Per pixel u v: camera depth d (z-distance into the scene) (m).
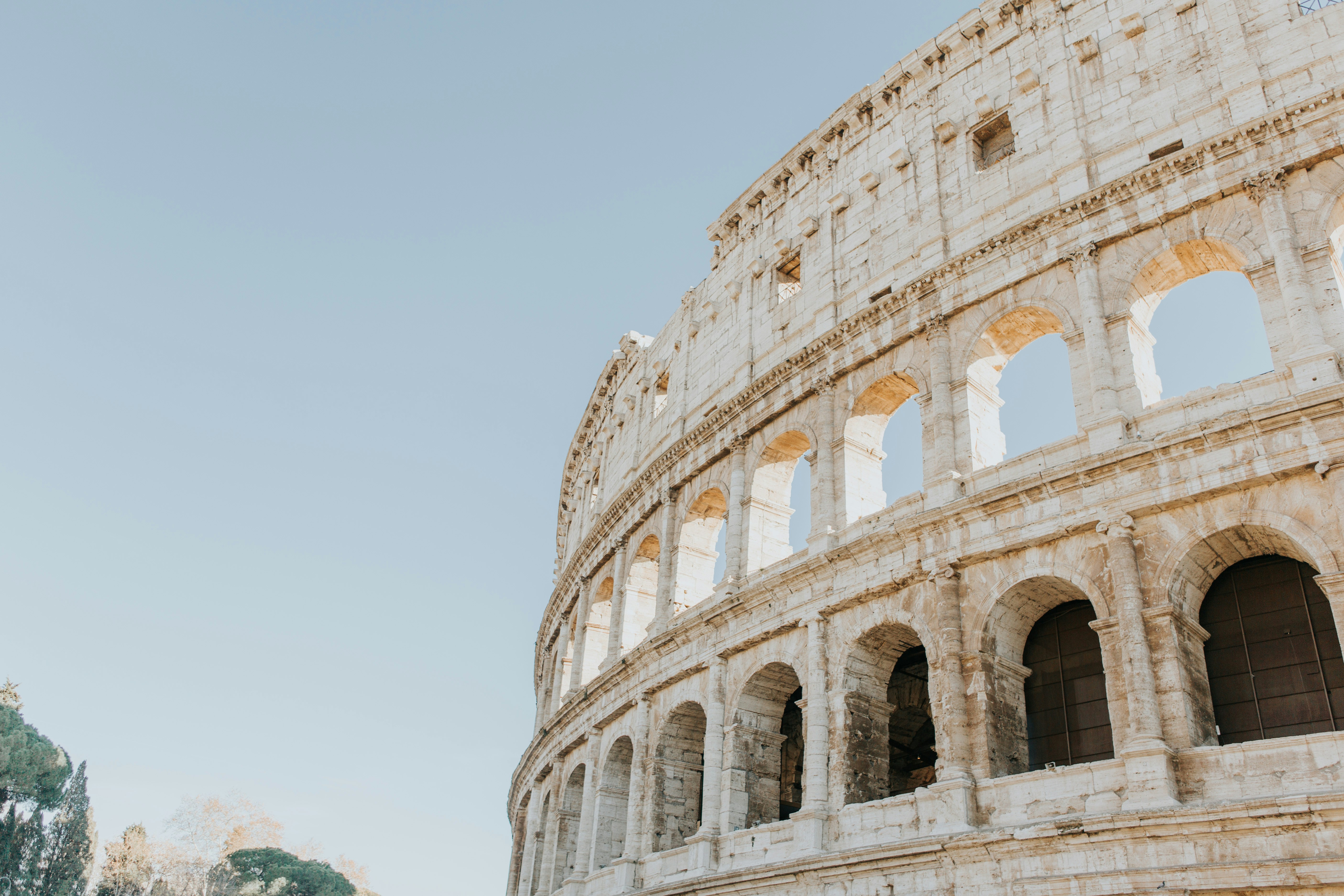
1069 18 45.75
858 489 44.81
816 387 47.72
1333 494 29.59
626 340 74.06
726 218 62.41
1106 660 32.22
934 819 33.53
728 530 49.78
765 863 38.66
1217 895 26.97
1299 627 31.48
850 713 38.94
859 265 50.34
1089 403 36.78
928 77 51.53
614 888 46.78
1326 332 32.44
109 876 137.50
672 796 47.78
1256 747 28.30
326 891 153.88
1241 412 31.38
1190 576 32.62
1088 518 33.91
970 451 40.16
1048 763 35.41
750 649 44.50
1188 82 40.12
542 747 65.56
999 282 41.59
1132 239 38.34
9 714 127.62
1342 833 25.56
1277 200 34.84
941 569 37.06
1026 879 30.09
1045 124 44.25
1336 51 36.62
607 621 64.50
